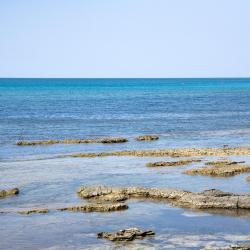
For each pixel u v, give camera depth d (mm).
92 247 35406
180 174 58750
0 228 39594
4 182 55312
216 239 36781
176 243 35969
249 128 109438
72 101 195625
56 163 67312
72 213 43469
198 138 93750
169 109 159125
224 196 46094
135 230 37812
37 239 37219
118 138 89688
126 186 52219
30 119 126375
